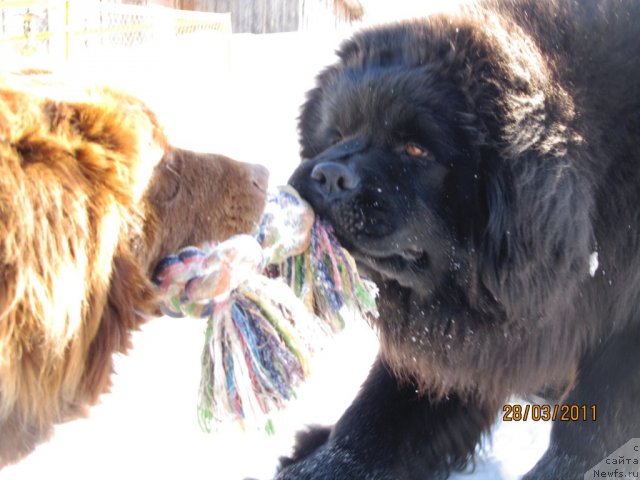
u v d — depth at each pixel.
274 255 1.93
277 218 1.94
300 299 1.97
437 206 2.24
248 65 10.97
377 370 2.63
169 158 1.68
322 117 2.59
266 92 8.85
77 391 1.50
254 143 6.00
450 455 2.57
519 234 2.10
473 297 2.28
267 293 1.73
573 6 2.29
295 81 9.56
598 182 2.17
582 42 2.21
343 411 2.83
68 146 1.40
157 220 1.62
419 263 2.30
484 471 2.58
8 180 1.27
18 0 9.82
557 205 2.05
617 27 2.26
